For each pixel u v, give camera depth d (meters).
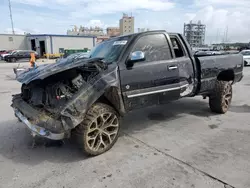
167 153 3.15
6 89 8.34
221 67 4.66
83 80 3.08
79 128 2.91
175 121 4.54
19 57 27.25
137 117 4.86
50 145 3.50
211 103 4.87
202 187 2.38
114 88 3.08
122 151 3.24
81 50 37.91
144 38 3.59
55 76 3.20
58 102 2.92
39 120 2.79
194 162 2.88
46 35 37.38
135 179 2.54
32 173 2.74
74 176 2.64
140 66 3.40
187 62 4.01
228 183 2.43
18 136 3.86
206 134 3.81
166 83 3.71
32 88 3.37
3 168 2.87
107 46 3.93
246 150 3.18
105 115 3.12
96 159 3.04
